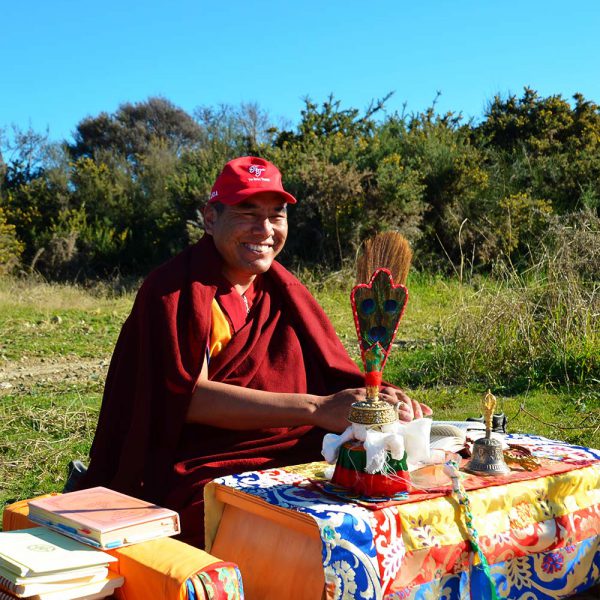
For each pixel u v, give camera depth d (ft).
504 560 7.94
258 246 10.84
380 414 7.72
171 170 75.20
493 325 24.76
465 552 7.66
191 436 10.44
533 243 49.96
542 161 58.44
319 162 53.98
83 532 7.38
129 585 7.13
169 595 6.72
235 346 10.64
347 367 11.62
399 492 7.56
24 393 25.11
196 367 10.19
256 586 7.80
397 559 7.25
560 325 24.04
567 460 8.92
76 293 55.01
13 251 66.85
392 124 64.64
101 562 7.04
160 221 68.64
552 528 8.30
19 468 17.39
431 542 7.47
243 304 11.07
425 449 7.89
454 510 7.66
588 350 23.11
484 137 64.75
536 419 18.99
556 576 8.34
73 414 21.62
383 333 8.04
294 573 7.45
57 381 27.07
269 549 7.77
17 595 6.63
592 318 24.17
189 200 64.69
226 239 10.77
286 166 58.49
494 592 7.53
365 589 6.98
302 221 52.49
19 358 31.86
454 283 45.24
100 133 129.90
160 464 10.27
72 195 75.87
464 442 9.37
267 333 10.99
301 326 11.49
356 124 65.62
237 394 10.03
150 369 10.28
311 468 8.96
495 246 49.60
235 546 8.12
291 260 52.49
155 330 10.36
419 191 53.57
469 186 53.72
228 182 10.73
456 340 25.07
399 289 8.04
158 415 10.33
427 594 7.45
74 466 11.88
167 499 9.89
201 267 10.84
